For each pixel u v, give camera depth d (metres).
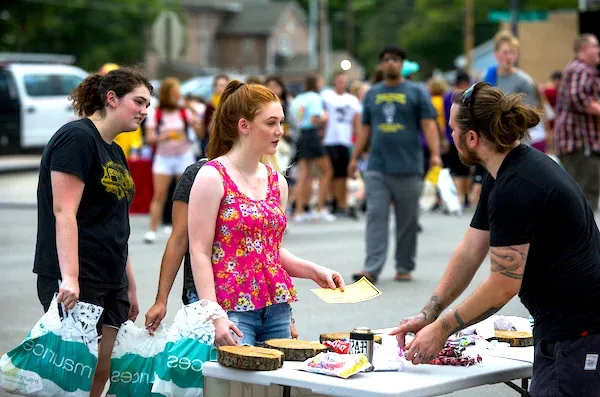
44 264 5.93
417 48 107.75
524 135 5.12
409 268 12.41
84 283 5.89
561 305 5.00
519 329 6.20
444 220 19.41
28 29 79.94
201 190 5.72
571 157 13.16
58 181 5.79
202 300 5.64
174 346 5.70
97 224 5.96
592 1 26.66
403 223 12.25
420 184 12.18
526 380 6.03
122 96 6.00
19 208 21.38
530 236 4.95
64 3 84.38
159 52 21.45
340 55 110.25
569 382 4.93
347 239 16.52
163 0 108.31
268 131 5.79
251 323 5.77
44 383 5.79
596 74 13.05
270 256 5.84
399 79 12.02
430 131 12.05
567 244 4.96
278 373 4.98
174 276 6.11
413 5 116.94
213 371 5.15
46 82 32.44
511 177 4.98
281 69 109.31
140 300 11.01
